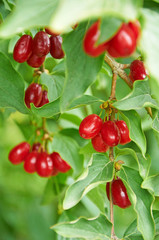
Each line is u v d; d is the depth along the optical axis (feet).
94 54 0.92
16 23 0.88
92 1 0.83
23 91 1.22
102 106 1.15
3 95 1.22
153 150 1.87
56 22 0.81
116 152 1.19
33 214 2.50
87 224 1.18
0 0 1.30
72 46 0.99
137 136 1.13
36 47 1.17
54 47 1.21
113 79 1.15
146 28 0.91
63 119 1.60
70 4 0.82
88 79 0.98
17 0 0.90
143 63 1.14
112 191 1.21
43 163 1.44
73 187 1.12
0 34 0.87
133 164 1.27
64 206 1.10
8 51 1.42
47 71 1.37
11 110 1.56
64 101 0.97
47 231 2.46
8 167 2.58
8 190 2.54
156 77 0.87
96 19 0.97
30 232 2.44
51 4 0.91
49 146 1.64
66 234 1.16
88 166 1.13
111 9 0.83
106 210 1.40
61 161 1.47
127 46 0.91
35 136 1.55
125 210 1.33
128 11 0.84
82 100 1.12
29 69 1.50
